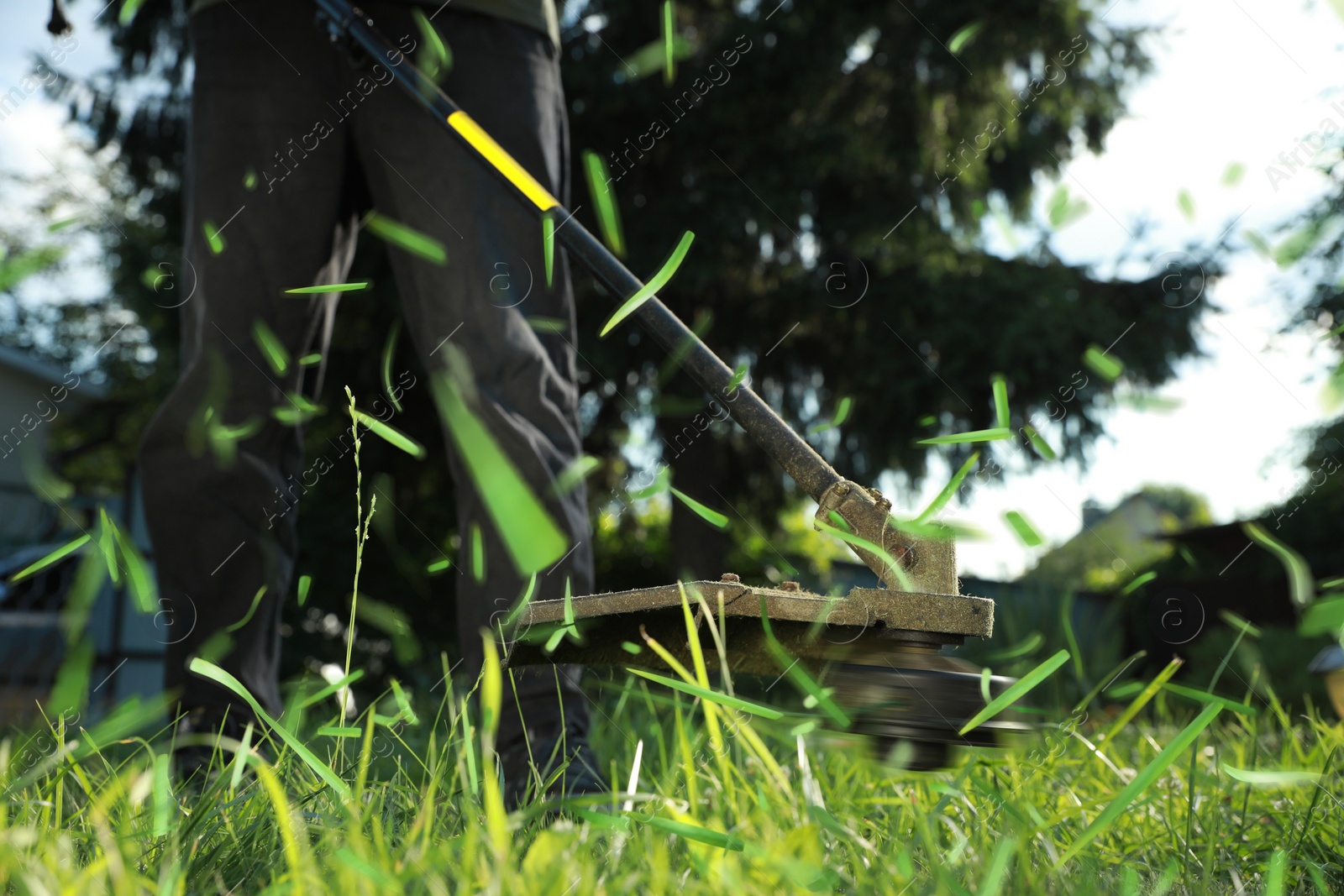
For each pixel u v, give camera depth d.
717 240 7.73
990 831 1.00
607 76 7.76
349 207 1.79
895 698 0.92
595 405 8.45
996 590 6.90
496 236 1.59
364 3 1.63
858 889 0.77
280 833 0.90
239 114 1.67
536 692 1.40
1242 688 5.38
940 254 8.59
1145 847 1.09
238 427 1.61
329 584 8.20
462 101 1.62
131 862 0.75
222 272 1.64
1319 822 1.10
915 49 8.16
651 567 11.44
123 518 6.15
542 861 0.70
